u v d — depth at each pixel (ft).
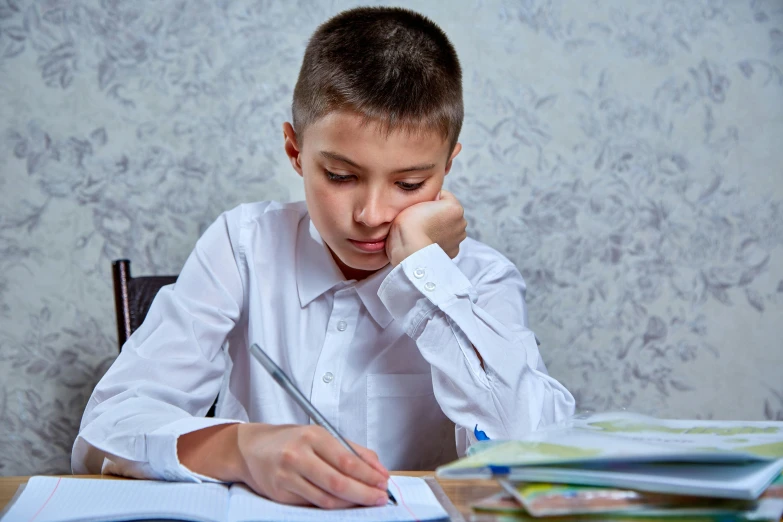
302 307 3.30
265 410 3.21
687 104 4.62
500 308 3.23
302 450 1.82
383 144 2.61
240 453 1.99
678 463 1.59
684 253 4.61
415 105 2.61
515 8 4.57
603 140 4.59
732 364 4.62
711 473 1.54
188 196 4.46
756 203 4.63
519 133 4.56
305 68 2.89
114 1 4.43
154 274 4.44
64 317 4.42
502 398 2.56
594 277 4.58
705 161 4.62
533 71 4.57
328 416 3.16
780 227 4.62
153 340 2.93
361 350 3.22
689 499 1.53
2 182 4.39
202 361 2.97
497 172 4.55
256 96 4.49
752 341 4.62
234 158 4.48
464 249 3.49
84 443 2.30
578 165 4.58
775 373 4.62
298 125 2.94
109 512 1.65
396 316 2.71
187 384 2.89
